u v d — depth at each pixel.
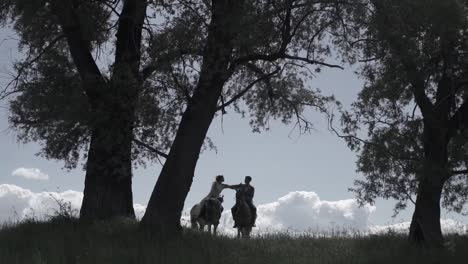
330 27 18.81
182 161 18.25
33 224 18.91
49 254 14.46
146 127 18.45
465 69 18.25
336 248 17.59
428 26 17.12
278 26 18.33
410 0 16.66
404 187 18.00
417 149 18.11
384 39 17.39
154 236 17.12
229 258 15.48
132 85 17.97
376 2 17.28
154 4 17.81
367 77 18.83
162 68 17.47
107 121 18.17
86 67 19.48
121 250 15.30
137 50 19.55
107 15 19.97
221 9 17.00
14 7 18.94
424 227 18.52
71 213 19.56
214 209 22.78
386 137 17.98
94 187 19.77
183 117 18.67
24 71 19.36
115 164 18.78
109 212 19.61
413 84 18.50
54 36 20.84
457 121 18.97
